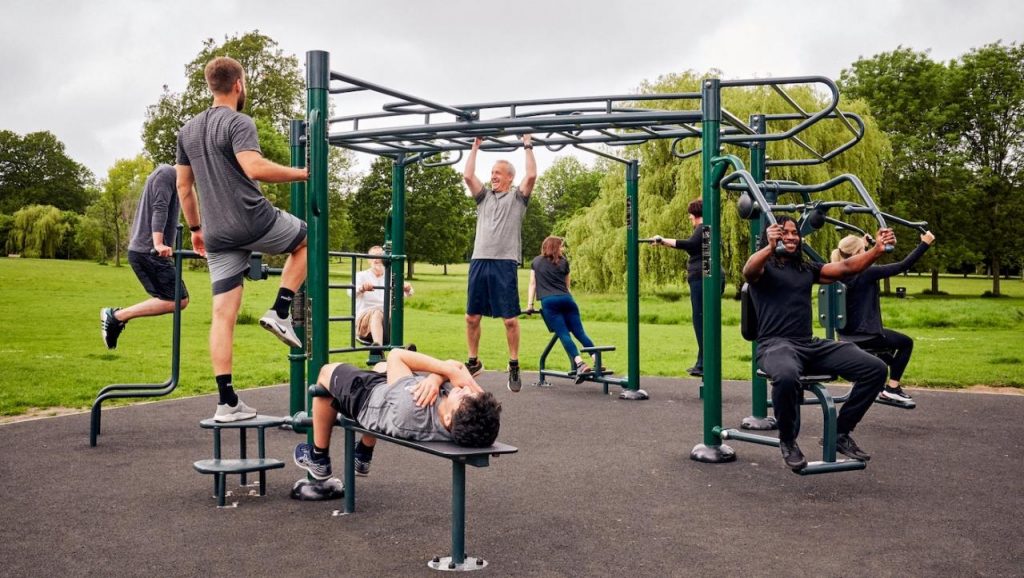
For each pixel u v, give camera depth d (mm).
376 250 9211
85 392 8570
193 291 35594
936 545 3633
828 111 5598
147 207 6305
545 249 9133
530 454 5688
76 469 5156
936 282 46844
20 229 84938
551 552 3521
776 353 4688
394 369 3752
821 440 6312
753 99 23922
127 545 3605
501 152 7918
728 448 5535
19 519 4020
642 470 5195
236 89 4875
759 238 5148
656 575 3225
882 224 4938
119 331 6457
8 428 6613
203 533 3791
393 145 7945
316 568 3299
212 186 4629
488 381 10219
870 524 3977
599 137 7031
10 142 93875
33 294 32688
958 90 44625
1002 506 4320
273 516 4086
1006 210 43594
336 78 5039
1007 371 10766
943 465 5359
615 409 7828
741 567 3328
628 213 8516
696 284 8594
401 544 3627
